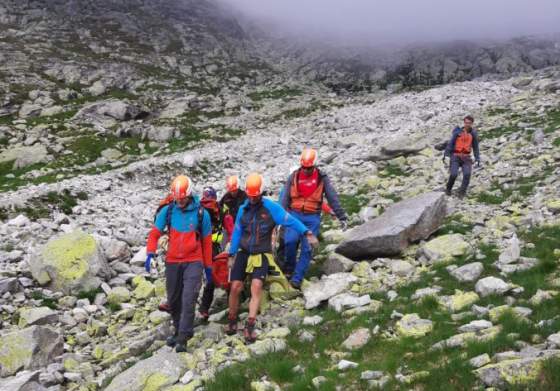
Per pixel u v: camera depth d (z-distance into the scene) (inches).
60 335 396.2
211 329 366.6
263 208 357.7
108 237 670.5
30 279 513.0
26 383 302.0
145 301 486.0
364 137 1450.5
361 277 430.6
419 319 320.5
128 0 4970.5
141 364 322.0
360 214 641.0
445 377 244.8
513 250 394.3
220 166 1336.1
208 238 354.0
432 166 877.2
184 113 2466.8
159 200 984.9
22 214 778.8
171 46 4210.1
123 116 2229.3
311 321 356.5
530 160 768.3
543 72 2263.8
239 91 3312.0
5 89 2491.4
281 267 453.4
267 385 277.6
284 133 1895.9
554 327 269.1
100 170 1540.4
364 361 288.0
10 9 4239.7
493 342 263.7
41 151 1675.7
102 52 3671.3
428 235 487.5
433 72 4252.0
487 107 1475.1
